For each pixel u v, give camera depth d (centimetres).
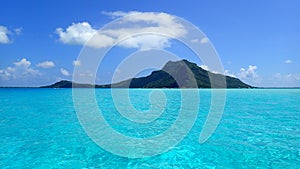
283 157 877
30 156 888
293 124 1484
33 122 1541
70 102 2980
